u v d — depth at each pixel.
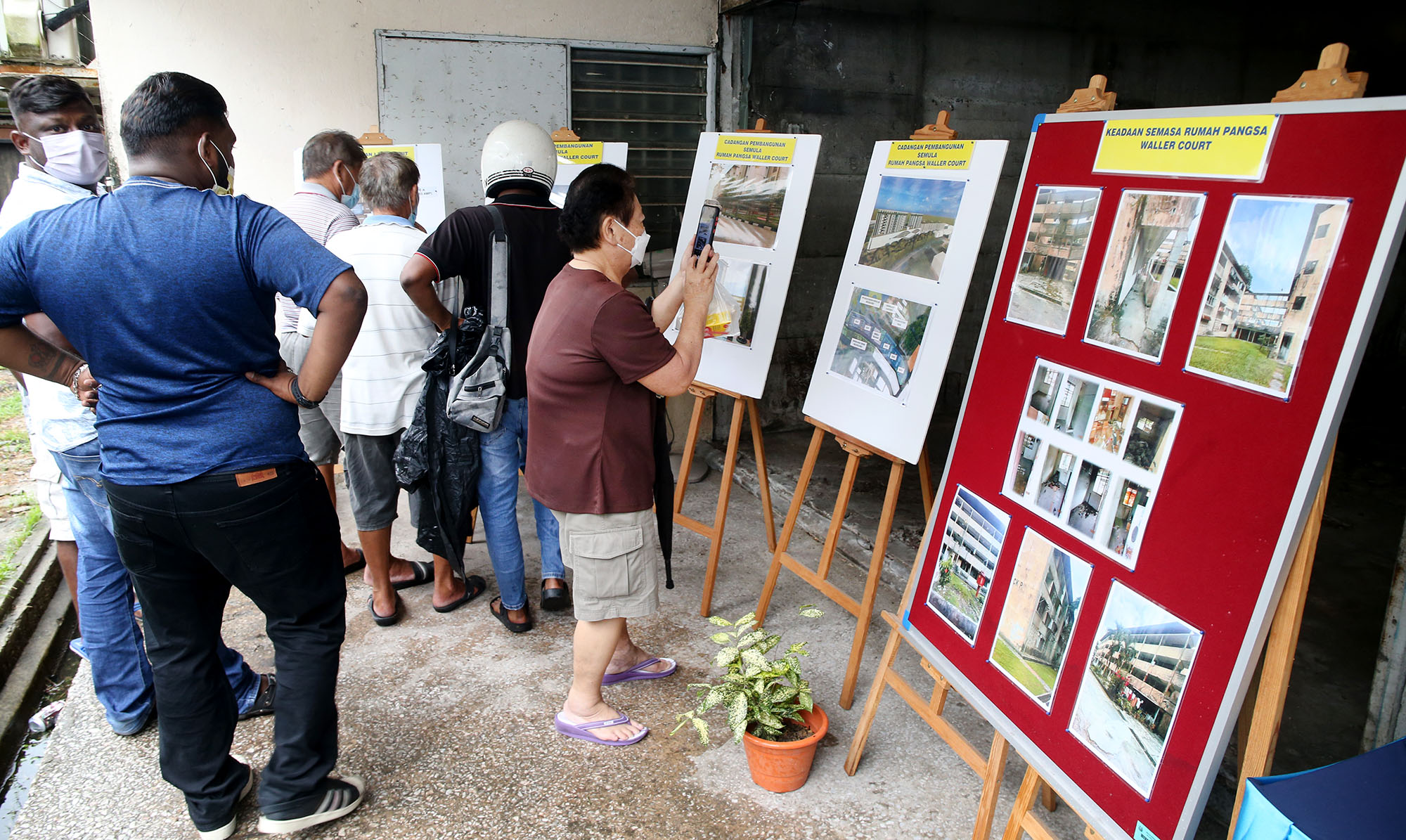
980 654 1.80
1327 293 1.22
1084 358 1.63
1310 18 5.91
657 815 2.02
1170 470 1.42
